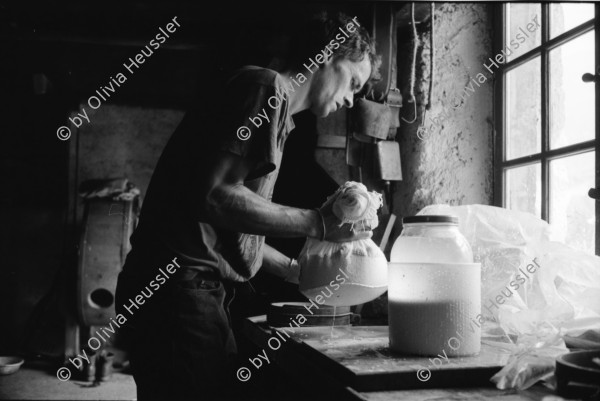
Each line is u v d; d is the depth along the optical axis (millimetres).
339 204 1355
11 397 3289
